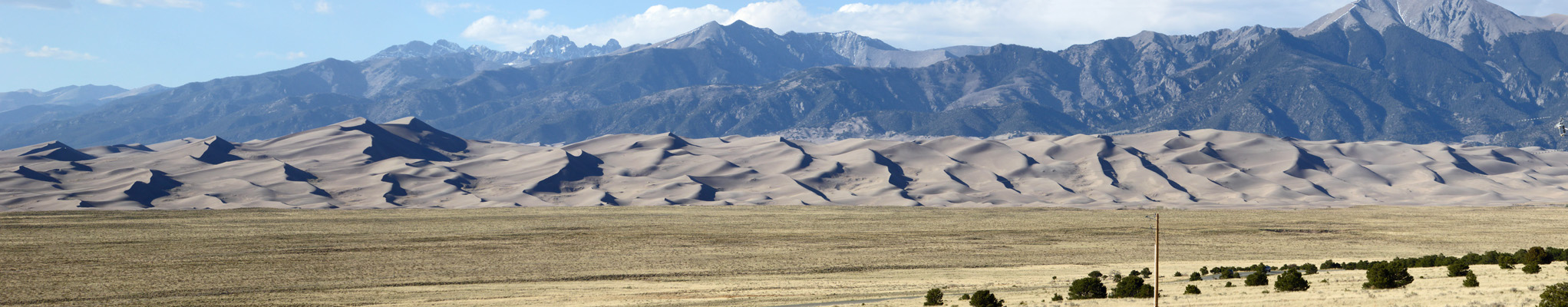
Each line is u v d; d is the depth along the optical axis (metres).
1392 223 181.12
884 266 114.94
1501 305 46.72
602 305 71.44
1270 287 66.31
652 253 131.38
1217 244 140.88
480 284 98.88
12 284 99.06
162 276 107.06
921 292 77.00
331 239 151.00
